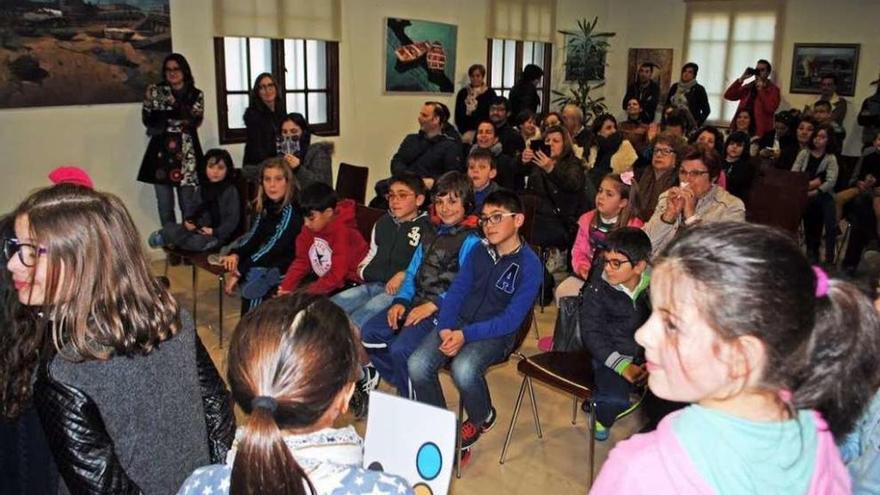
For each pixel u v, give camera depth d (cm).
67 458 101
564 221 417
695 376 72
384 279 304
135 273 110
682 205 306
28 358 112
